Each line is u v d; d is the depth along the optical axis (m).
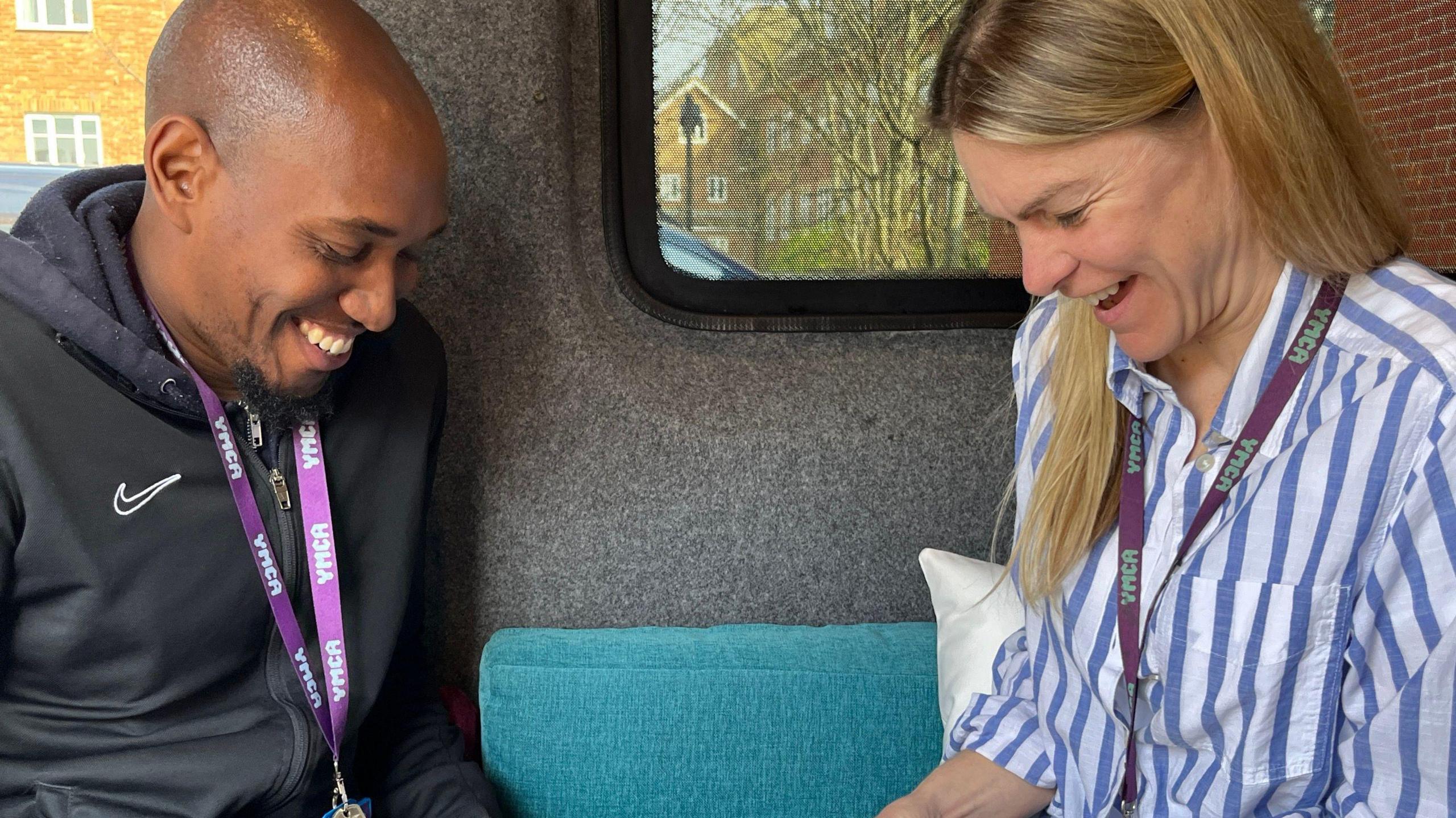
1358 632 0.74
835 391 1.23
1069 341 0.87
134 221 0.93
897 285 1.25
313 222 0.80
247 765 0.92
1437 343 0.70
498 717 1.11
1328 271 0.75
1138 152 0.67
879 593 1.26
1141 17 0.65
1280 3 0.69
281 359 0.87
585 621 1.23
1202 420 0.82
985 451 1.25
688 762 1.12
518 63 1.17
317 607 0.96
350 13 0.84
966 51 0.70
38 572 0.84
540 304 1.20
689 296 1.23
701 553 1.23
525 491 1.21
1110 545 0.86
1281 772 0.77
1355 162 0.74
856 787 1.12
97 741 0.89
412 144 0.83
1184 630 0.79
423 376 1.06
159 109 0.83
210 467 0.90
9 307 0.83
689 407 1.21
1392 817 0.73
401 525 1.03
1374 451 0.72
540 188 1.18
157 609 0.88
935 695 1.13
